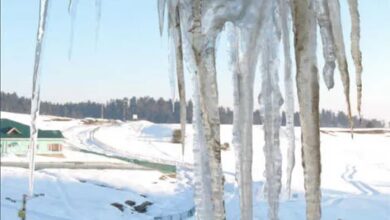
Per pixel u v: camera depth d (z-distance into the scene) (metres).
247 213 3.38
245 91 3.51
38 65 4.38
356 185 26.62
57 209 31.44
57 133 49.38
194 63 3.38
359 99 3.46
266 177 3.60
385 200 20.14
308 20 3.25
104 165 47.00
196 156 3.30
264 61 3.58
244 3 3.46
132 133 73.00
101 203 33.66
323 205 20.58
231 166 32.97
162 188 40.12
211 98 3.23
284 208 17.69
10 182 37.31
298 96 3.22
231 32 3.54
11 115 80.00
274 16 3.54
